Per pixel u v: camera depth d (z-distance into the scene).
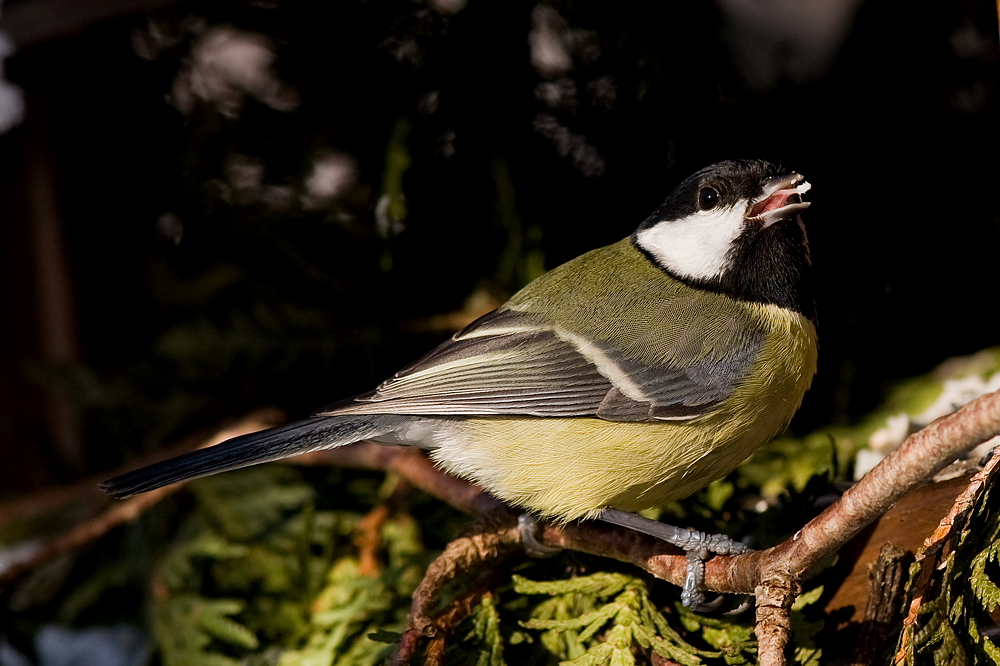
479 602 2.14
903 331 2.20
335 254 2.22
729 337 2.15
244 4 2.20
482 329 2.16
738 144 2.19
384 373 2.22
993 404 2.09
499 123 2.19
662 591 2.14
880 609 2.12
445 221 2.21
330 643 2.15
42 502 2.21
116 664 2.20
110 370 2.23
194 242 2.22
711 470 2.15
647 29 2.18
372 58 2.20
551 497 2.15
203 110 2.21
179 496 2.20
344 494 2.20
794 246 2.16
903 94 2.19
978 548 2.11
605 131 2.19
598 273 2.17
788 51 2.20
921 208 2.20
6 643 2.20
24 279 2.23
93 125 2.22
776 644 2.11
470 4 2.19
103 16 2.20
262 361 2.21
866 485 2.10
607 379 2.15
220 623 2.16
